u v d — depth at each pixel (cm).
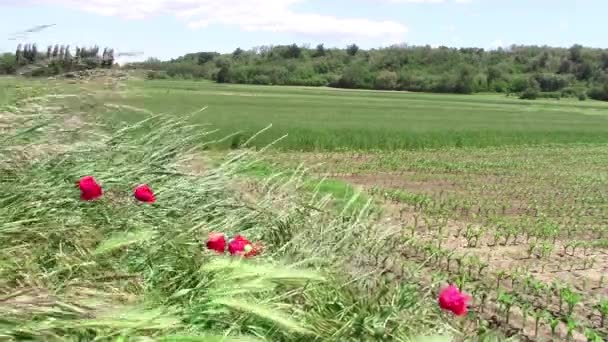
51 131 412
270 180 564
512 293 873
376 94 12262
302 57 16262
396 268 548
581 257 1196
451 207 1644
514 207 1717
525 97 13362
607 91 13362
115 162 432
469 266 973
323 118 5572
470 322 588
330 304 360
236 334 281
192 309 287
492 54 16388
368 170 2400
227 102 6781
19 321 222
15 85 445
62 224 325
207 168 520
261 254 396
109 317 235
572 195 1964
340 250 450
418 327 376
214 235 357
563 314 848
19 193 335
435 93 14438
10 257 285
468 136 4081
